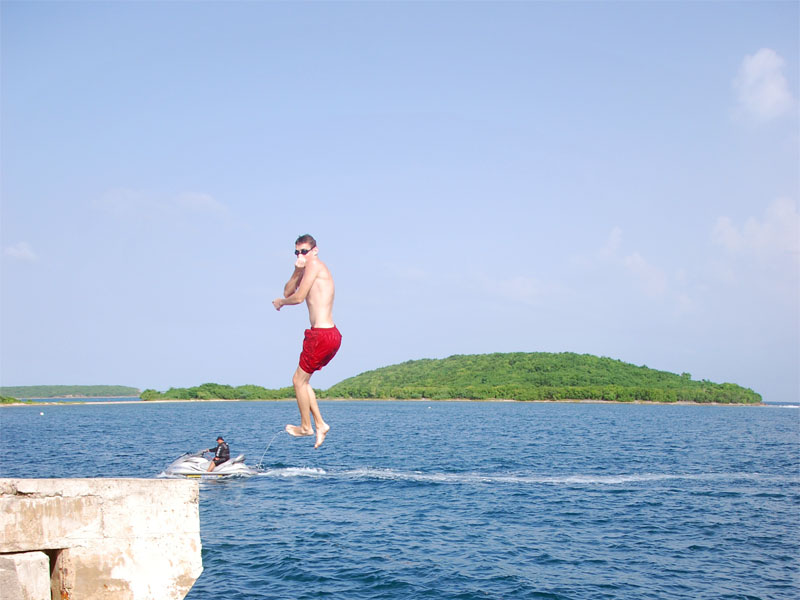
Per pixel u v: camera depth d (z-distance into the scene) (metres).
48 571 6.43
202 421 90.31
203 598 13.95
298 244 5.83
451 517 22.12
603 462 38.72
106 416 108.00
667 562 16.67
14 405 183.38
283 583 14.95
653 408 163.62
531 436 60.97
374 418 100.12
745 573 15.80
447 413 121.62
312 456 42.34
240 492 27.34
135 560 6.98
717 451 46.56
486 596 14.09
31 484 6.54
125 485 7.00
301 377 5.70
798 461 40.00
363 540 18.86
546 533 19.80
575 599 13.93
